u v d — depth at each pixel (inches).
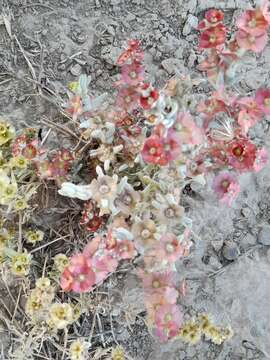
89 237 6.9
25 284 6.7
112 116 6.1
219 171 6.4
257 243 7.6
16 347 6.9
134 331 7.3
